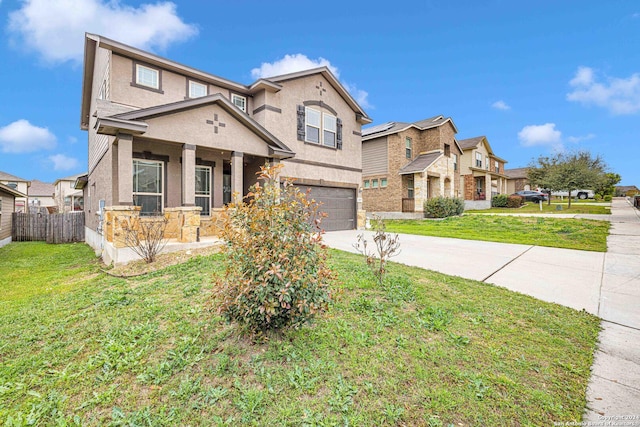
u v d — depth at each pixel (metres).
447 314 4.20
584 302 4.81
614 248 8.73
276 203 3.39
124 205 7.75
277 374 2.90
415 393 2.68
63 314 4.38
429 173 20.75
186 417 2.41
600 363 3.19
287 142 12.64
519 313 4.31
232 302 3.13
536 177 25.53
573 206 22.73
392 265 6.82
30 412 2.48
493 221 15.35
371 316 4.09
